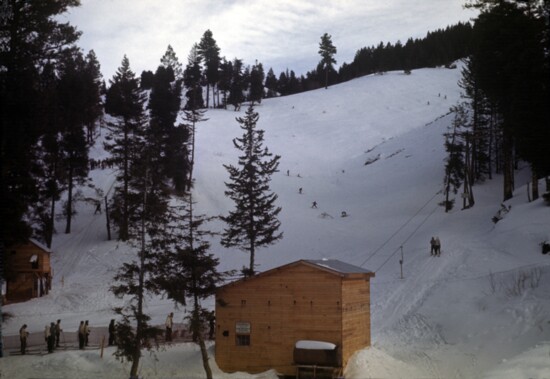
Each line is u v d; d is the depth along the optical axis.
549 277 30.75
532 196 50.25
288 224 66.50
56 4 30.89
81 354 26.75
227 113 143.12
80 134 60.59
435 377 23.73
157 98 69.06
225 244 40.50
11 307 41.88
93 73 111.94
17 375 24.00
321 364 24.25
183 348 28.91
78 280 48.41
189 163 71.12
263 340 26.05
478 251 42.06
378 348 28.81
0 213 28.84
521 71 34.03
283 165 100.69
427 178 79.06
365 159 101.12
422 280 39.34
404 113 140.75
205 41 152.62
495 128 70.44
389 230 59.66
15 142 28.75
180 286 24.53
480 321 28.77
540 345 22.94
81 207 66.50
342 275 25.28
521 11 34.16
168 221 25.92
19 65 29.55
